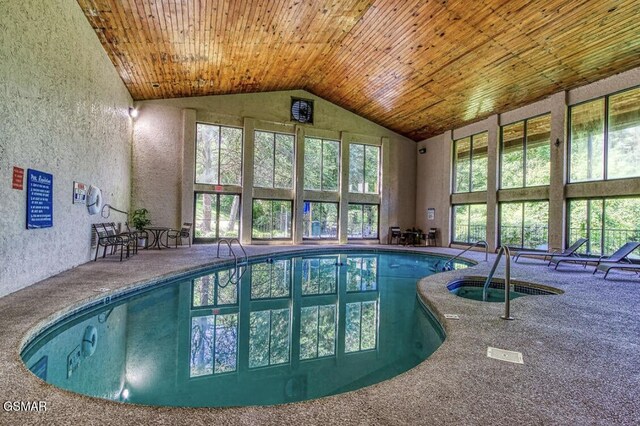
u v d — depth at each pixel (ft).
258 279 22.39
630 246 20.75
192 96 35.22
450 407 5.90
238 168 37.55
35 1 14.21
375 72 31.14
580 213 26.99
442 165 41.63
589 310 12.46
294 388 9.04
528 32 21.57
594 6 18.60
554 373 7.33
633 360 8.08
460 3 20.43
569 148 27.76
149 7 19.36
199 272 20.84
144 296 15.96
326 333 13.83
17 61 13.00
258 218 38.47
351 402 6.03
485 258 28.12
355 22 23.93
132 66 26.45
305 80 36.88
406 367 10.56
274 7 20.98
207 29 22.50
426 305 14.11
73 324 11.66
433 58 26.58
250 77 33.12
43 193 15.15
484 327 10.41
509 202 33.24
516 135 32.68
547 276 19.98
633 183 23.36
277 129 38.99
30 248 14.25
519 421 5.52
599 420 5.60
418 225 45.42
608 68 23.76
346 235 42.04
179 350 11.56
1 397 5.96
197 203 35.88
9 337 8.53
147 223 30.68
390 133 44.62
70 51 17.75
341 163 41.78
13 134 12.81
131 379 9.29
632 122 23.75
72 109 18.17
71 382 8.81
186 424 5.30
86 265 19.83
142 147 33.47
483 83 28.58
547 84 27.07
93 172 21.68
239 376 9.81
